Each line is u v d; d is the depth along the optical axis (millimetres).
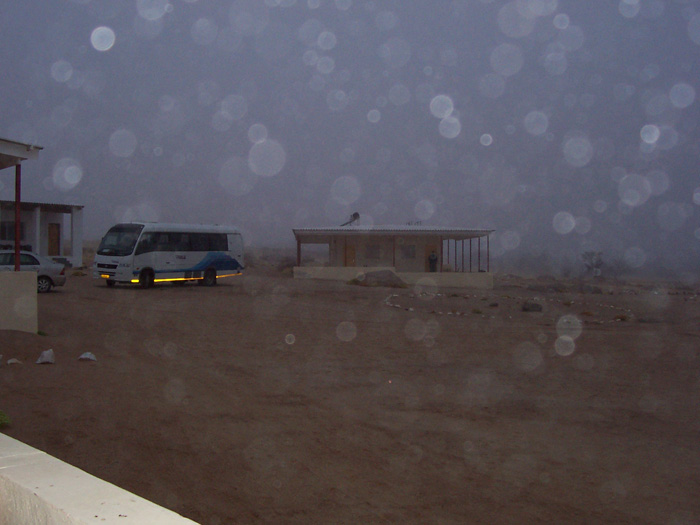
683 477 5695
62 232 40875
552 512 4844
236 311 19609
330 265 42719
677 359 12234
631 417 7832
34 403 7090
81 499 2236
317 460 5891
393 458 6059
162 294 24875
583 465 5988
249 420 7137
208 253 29766
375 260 42062
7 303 11742
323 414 7613
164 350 11766
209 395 8227
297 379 9680
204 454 5844
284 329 15742
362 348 13062
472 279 38188
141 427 6512
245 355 11711
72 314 16406
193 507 4629
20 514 2395
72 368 9250
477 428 7234
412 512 4770
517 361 11859
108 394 7805
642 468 5926
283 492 5055
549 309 24312
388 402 8391
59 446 5723
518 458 6164
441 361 11719
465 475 5645
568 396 8961
